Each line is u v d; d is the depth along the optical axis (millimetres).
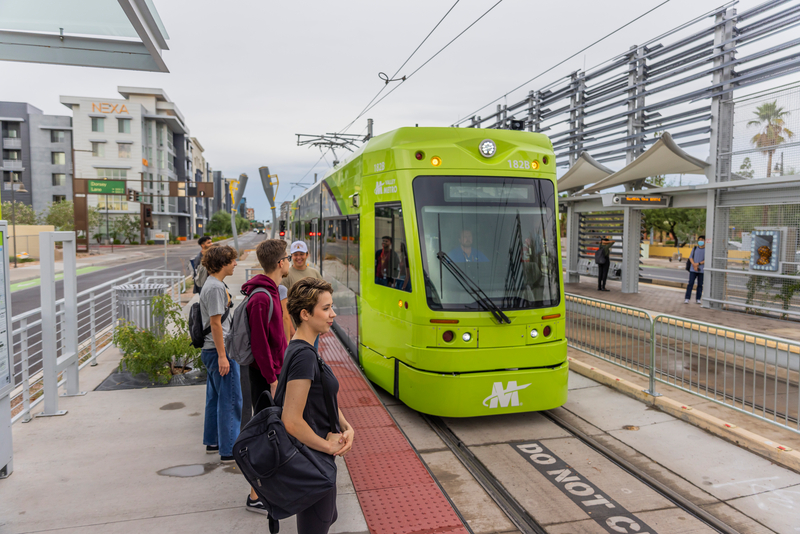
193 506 3467
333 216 8898
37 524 3213
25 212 51312
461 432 5098
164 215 73125
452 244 5188
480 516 3549
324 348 7930
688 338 5703
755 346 4949
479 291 5117
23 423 4945
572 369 7406
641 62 14312
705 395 5488
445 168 5297
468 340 5031
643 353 6348
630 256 15180
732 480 4090
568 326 8102
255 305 3490
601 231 17016
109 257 40469
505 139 5516
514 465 4363
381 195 5828
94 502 3502
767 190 10656
